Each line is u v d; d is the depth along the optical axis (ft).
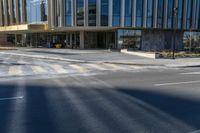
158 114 21.42
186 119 20.18
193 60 76.59
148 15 130.31
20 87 33.58
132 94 28.96
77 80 39.70
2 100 26.18
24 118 20.30
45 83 36.81
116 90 31.32
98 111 22.20
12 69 52.85
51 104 24.50
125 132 17.42
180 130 17.84
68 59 76.43
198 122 19.51
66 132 17.37
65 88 32.76
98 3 123.65
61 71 50.78
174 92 30.19
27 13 157.89
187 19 142.00
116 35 138.21
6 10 173.06
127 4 126.00
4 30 161.48
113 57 85.20
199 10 147.13
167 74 47.70
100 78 41.93
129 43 139.44
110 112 21.91
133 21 127.65
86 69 54.54
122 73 48.91
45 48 149.18
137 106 23.82
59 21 132.16
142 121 19.65
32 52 109.91
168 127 18.40
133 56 89.76
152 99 26.61
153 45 145.79
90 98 26.96
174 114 21.44
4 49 134.62
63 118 20.30
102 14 124.36
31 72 48.78
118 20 125.90
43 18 142.82
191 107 23.58
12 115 21.09
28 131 17.53
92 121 19.61
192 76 44.93
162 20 134.41
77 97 27.45
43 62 67.97
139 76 44.55
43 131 17.53
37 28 139.03
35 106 23.81
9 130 17.71
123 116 20.84
